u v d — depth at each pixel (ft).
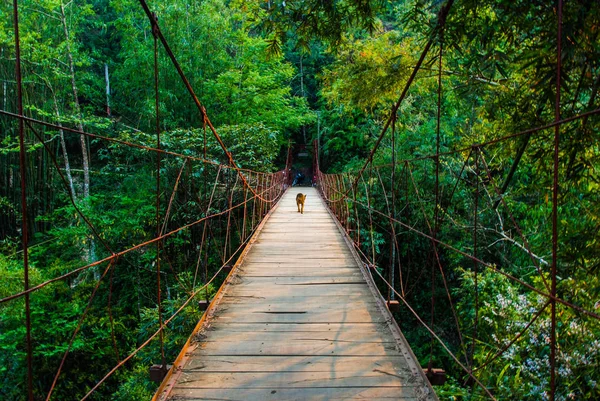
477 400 10.74
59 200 31.94
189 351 6.76
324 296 9.62
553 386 3.18
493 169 15.21
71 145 46.50
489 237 18.74
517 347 10.62
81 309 19.66
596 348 9.21
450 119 30.91
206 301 8.88
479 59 9.59
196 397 5.42
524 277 15.94
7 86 29.37
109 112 42.57
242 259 13.32
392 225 9.12
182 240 23.13
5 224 29.58
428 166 27.63
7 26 28.68
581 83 7.54
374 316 8.33
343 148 54.13
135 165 29.30
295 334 7.44
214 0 41.32
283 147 71.10
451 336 23.06
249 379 5.87
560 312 9.97
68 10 34.32
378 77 17.19
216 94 40.37
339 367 6.21
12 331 16.80
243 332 7.55
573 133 7.99
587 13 6.73
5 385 16.93
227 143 28.45
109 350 18.80
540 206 13.84
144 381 14.28
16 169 29.73
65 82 33.40
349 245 15.71
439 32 6.73
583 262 8.23
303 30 11.45
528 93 10.35
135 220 24.45
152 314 16.01
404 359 6.48
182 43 38.32
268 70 44.83
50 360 17.93
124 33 39.09
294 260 13.24
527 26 7.98
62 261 24.61
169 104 37.58
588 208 8.81
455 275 24.84
